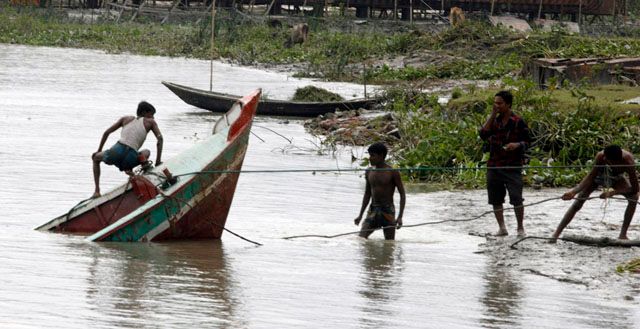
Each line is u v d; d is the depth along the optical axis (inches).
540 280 882.1
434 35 4345.5
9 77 3331.7
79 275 860.6
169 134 2070.6
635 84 2309.3
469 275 898.7
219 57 4640.8
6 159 1609.3
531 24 5575.8
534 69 2586.1
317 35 4968.0
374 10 6530.5
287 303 788.0
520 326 738.2
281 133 2140.7
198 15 5841.5
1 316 714.8
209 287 834.2
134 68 3932.1
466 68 3558.1
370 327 725.3
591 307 793.6
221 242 1050.1
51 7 6200.8
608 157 1008.9
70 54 4618.6
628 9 6614.2
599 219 1176.8
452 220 1173.1
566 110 1672.0
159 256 960.3
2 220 1128.8
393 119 2053.4
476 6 5856.3
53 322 704.4
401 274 901.2
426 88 3142.2
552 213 1218.6
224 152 1056.2
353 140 1962.4
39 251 959.6
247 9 6181.1
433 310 778.2
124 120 1101.1
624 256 966.4
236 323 722.2
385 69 3693.4
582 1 5777.6
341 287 847.1
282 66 4261.8
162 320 720.3
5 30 5408.5
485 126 1079.6
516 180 1067.9
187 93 2509.8
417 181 1533.0
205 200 1049.5
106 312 737.0
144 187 1069.1
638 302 810.8
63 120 2236.7
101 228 1082.7
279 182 1470.2
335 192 1401.3
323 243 1047.6
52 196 1294.3
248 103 1099.9
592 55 3358.8
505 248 1008.9
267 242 1050.1
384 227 1067.9
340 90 3184.1
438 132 1651.1
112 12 6181.1
